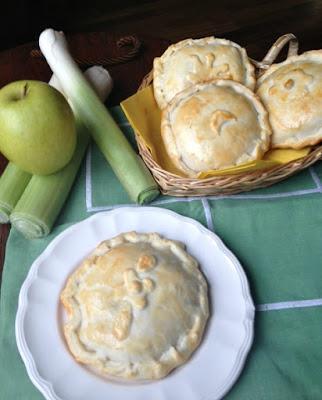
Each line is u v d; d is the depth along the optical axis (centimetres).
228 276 34
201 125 40
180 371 29
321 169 43
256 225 38
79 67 54
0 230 41
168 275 31
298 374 30
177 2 119
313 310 33
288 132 42
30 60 58
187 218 37
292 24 108
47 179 41
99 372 30
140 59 57
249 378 30
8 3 102
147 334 29
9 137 37
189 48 47
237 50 47
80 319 31
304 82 42
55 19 115
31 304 33
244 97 42
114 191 42
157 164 40
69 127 39
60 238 36
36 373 29
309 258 36
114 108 51
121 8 120
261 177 39
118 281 31
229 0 117
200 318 31
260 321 33
